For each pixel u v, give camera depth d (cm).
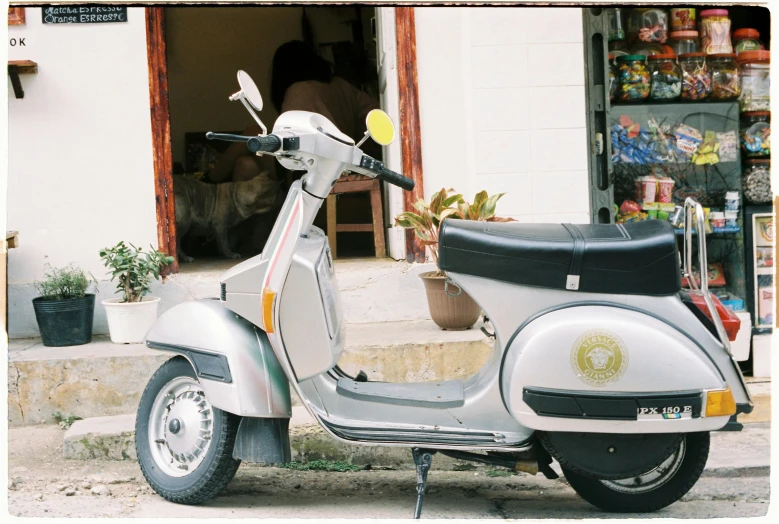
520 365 314
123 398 473
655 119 568
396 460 426
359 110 686
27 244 530
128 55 529
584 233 329
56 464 425
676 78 561
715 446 431
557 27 536
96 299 532
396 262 558
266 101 834
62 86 527
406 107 538
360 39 812
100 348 493
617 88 561
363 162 340
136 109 532
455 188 546
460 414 341
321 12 819
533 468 338
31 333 528
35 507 367
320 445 425
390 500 380
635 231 330
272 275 337
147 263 507
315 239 356
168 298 535
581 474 325
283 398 344
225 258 687
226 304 347
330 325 347
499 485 403
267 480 409
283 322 340
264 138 322
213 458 348
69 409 473
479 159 539
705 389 309
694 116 570
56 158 530
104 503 372
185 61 824
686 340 313
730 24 580
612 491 352
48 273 531
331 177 338
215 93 830
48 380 471
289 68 693
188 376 362
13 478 404
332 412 353
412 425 344
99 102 530
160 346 358
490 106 537
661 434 318
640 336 310
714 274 583
